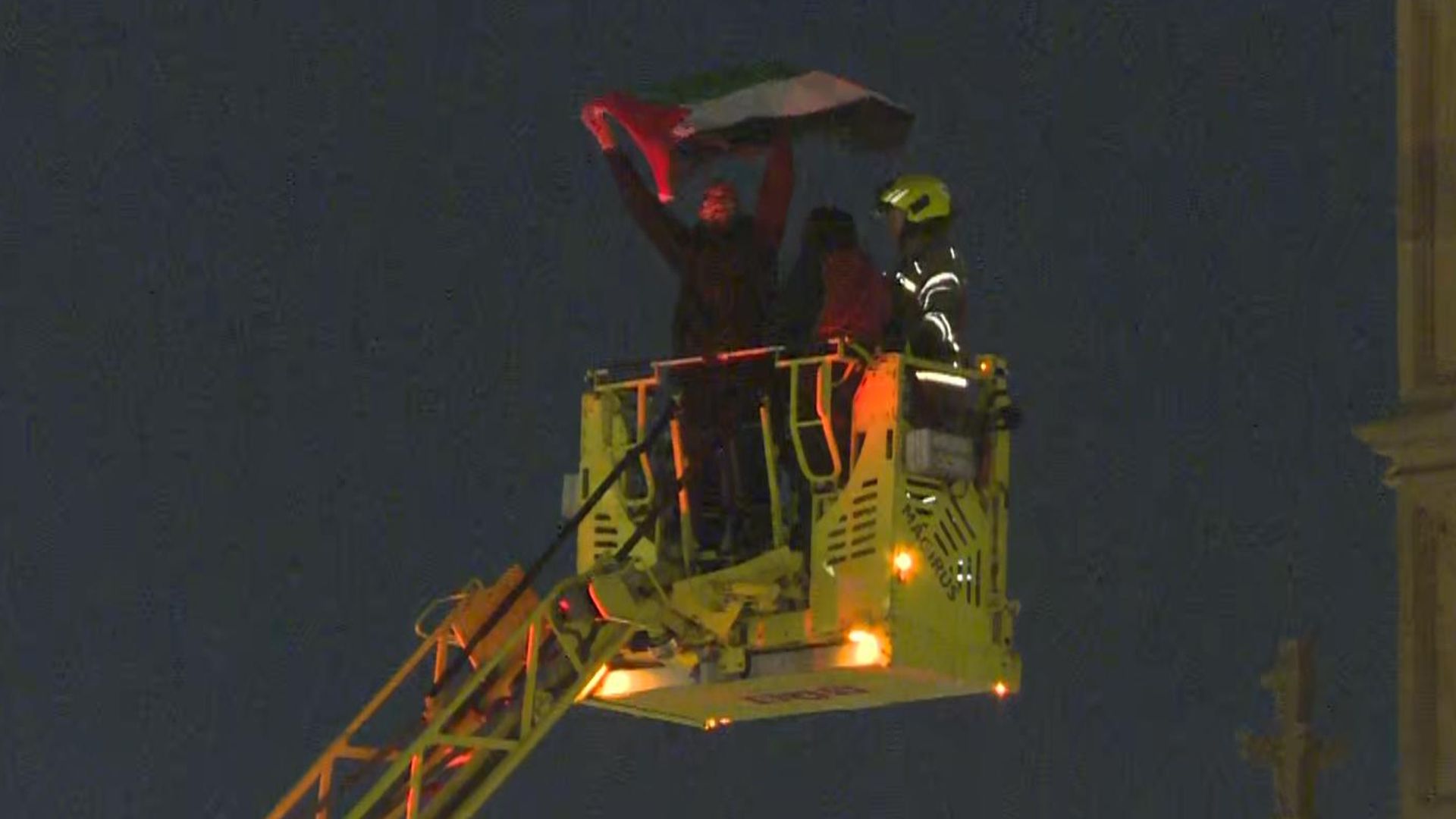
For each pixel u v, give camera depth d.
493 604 50.44
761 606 47.44
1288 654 28.94
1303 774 28.66
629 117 49.12
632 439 49.59
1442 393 28.44
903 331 47.25
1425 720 28.12
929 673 46.25
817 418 47.06
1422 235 28.75
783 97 48.84
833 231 47.75
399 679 50.84
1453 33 28.83
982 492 47.16
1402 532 28.44
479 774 50.16
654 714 49.91
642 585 48.19
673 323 48.66
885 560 46.03
